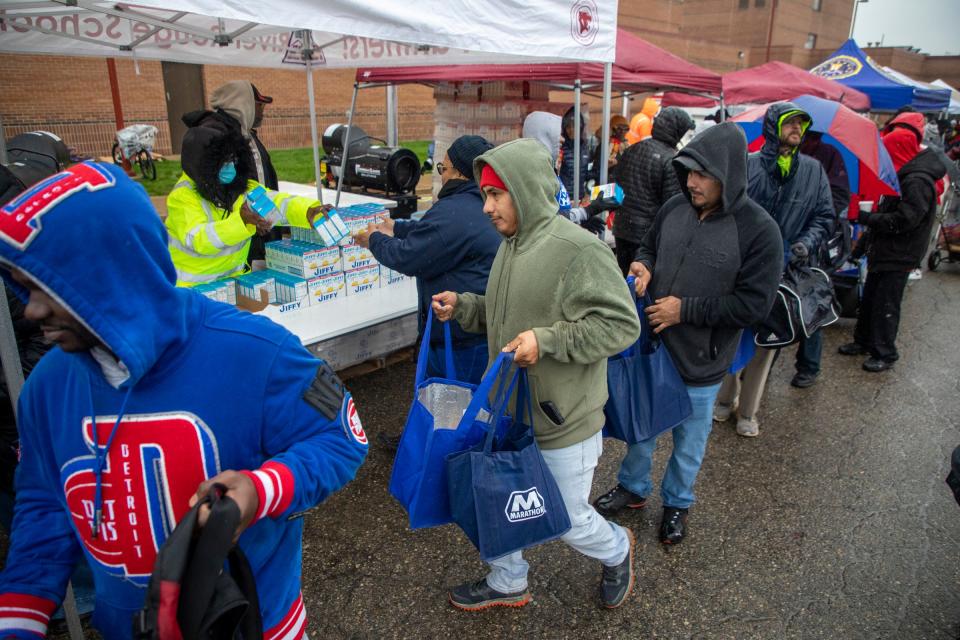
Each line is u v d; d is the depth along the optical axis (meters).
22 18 3.65
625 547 2.38
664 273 2.69
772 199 3.34
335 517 3.09
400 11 2.45
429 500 1.89
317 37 5.35
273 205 2.80
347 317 3.36
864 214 4.66
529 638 2.37
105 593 1.11
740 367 3.06
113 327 0.87
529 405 1.93
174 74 18.38
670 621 2.48
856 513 3.24
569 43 3.43
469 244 2.66
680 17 38.41
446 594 2.59
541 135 4.07
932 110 11.32
